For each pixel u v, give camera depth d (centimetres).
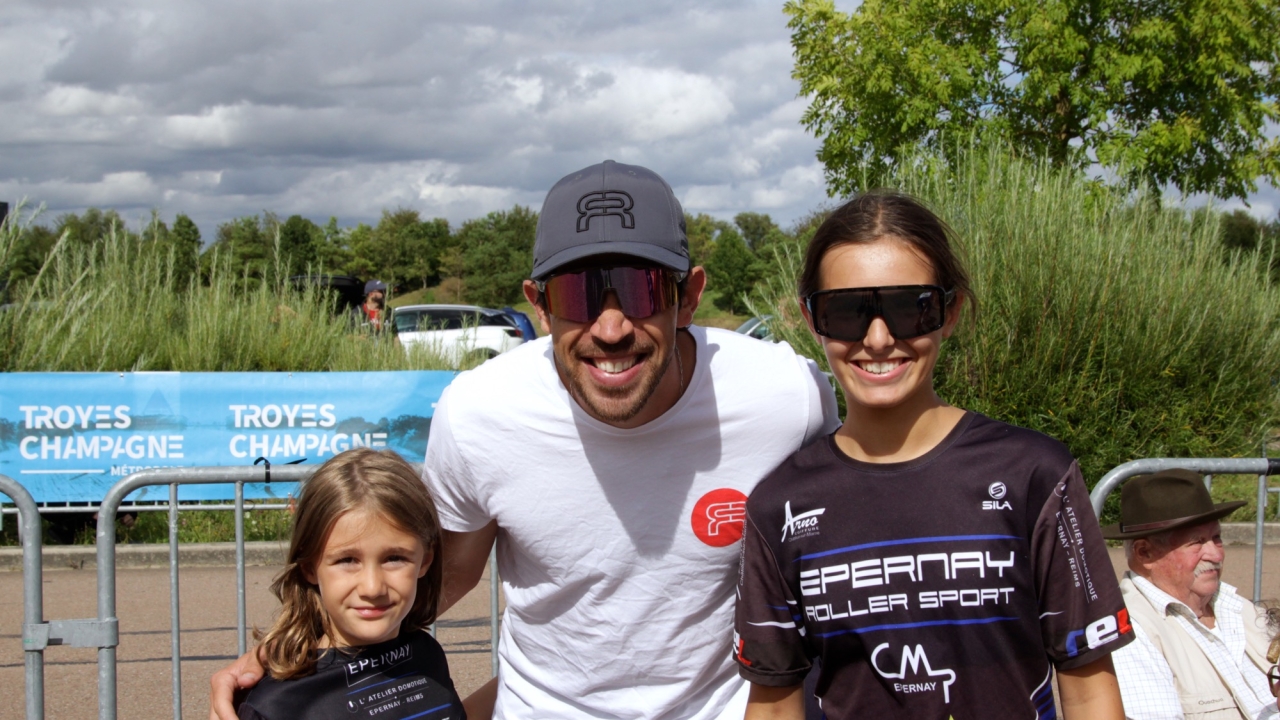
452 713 210
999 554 161
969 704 161
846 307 172
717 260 5866
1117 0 1177
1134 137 1182
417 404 667
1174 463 296
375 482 198
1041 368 691
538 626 210
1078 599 160
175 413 645
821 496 172
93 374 636
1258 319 761
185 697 437
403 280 6850
